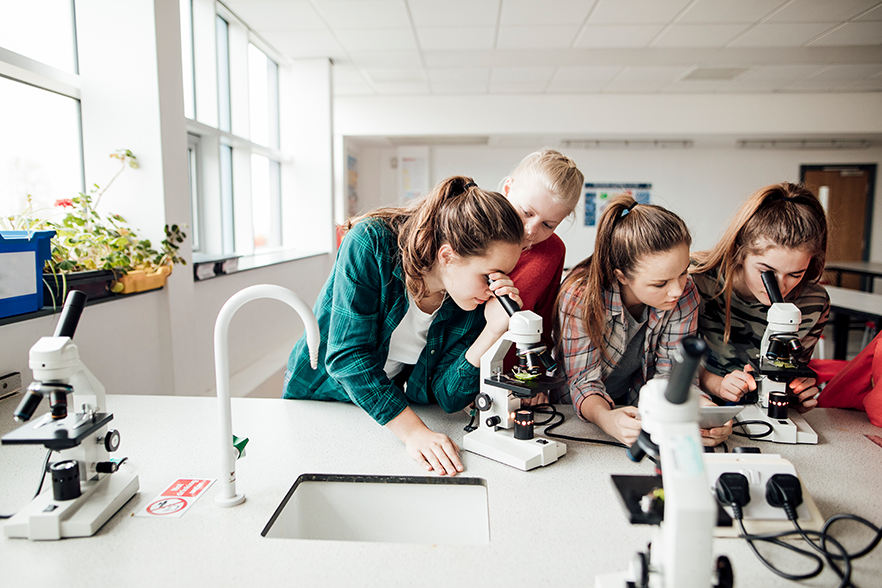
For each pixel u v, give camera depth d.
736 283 1.31
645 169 7.09
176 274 2.31
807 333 1.34
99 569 0.67
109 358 1.92
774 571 0.65
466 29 3.86
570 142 6.73
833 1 3.42
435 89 5.41
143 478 0.90
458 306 1.14
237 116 3.91
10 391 1.35
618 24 3.78
